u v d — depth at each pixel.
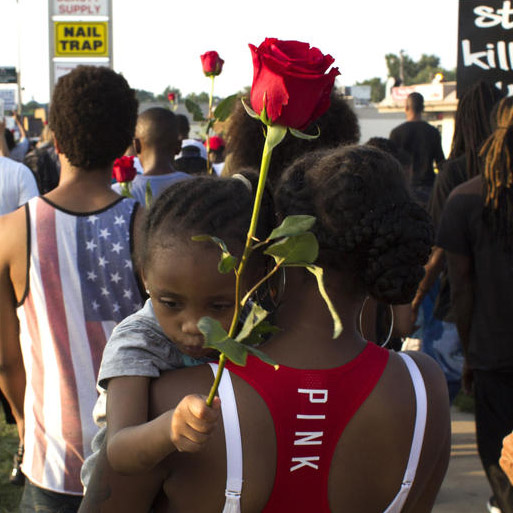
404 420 1.29
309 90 1.00
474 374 3.38
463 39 5.47
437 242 3.38
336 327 0.98
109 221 2.30
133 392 1.31
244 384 1.24
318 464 1.26
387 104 30.19
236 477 1.22
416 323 4.65
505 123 3.14
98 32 8.95
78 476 2.22
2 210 4.05
